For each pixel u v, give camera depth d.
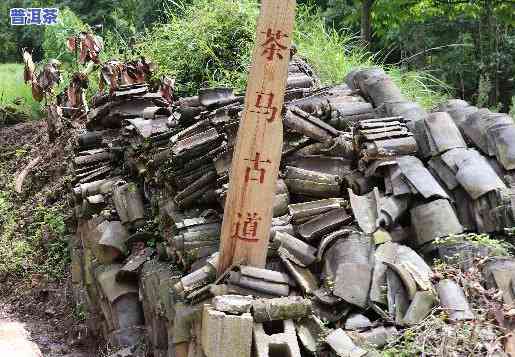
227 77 6.75
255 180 3.22
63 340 5.71
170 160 4.18
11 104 11.62
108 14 12.69
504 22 9.74
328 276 3.30
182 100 4.52
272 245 3.40
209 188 3.97
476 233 3.52
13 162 10.10
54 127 8.23
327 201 3.66
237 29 7.26
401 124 3.92
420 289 3.06
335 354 2.86
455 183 3.63
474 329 2.72
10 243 7.86
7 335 5.78
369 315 3.17
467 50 9.95
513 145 3.66
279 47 3.15
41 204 8.07
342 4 10.74
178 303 3.38
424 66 10.12
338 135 4.00
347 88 4.66
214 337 2.79
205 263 3.56
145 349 4.41
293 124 3.90
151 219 4.87
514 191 3.47
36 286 6.85
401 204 3.54
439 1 9.12
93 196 5.54
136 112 5.71
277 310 2.91
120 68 6.54
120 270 4.62
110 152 5.99
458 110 4.17
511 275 3.05
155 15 11.93
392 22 9.79
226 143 3.95
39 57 16.86
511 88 9.39
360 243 3.38
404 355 2.77
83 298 5.86
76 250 6.20
